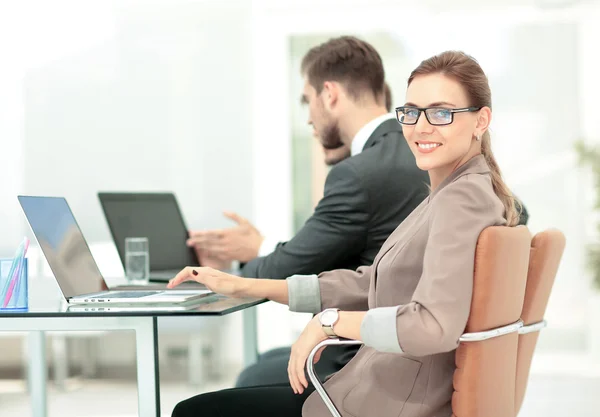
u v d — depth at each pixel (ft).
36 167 18.16
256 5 17.87
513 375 5.68
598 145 17.31
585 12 17.30
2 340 17.71
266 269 8.18
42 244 6.62
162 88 17.97
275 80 17.93
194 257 10.49
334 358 7.59
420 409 5.48
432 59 5.82
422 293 5.11
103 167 18.06
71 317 5.82
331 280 7.14
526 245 5.46
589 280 17.35
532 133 17.63
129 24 17.97
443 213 5.26
